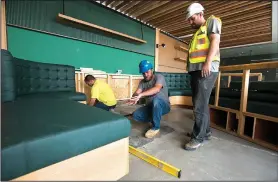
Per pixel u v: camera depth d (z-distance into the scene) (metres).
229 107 1.87
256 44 6.78
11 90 1.37
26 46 2.67
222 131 1.89
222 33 5.46
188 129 1.95
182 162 1.19
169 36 5.70
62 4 3.01
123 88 3.90
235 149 1.41
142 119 1.92
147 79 1.85
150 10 4.01
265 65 1.46
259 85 1.78
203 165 1.15
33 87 2.19
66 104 1.25
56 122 0.77
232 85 2.20
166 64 5.69
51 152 0.62
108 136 0.81
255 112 1.58
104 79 3.50
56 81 2.50
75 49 3.28
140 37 4.64
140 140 1.58
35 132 0.63
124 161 0.93
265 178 1.02
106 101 2.53
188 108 3.44
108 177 0.85
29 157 0.57
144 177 1.01
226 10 3.85
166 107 1.80
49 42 2.92
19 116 0.86
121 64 4.20
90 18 3.45
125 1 3.58
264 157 1.28
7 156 0.52
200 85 1.34
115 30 3.96
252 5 3.60
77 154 0.70
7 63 1.32
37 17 2.73
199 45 1.34
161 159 1.23
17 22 2.53
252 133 1.61
